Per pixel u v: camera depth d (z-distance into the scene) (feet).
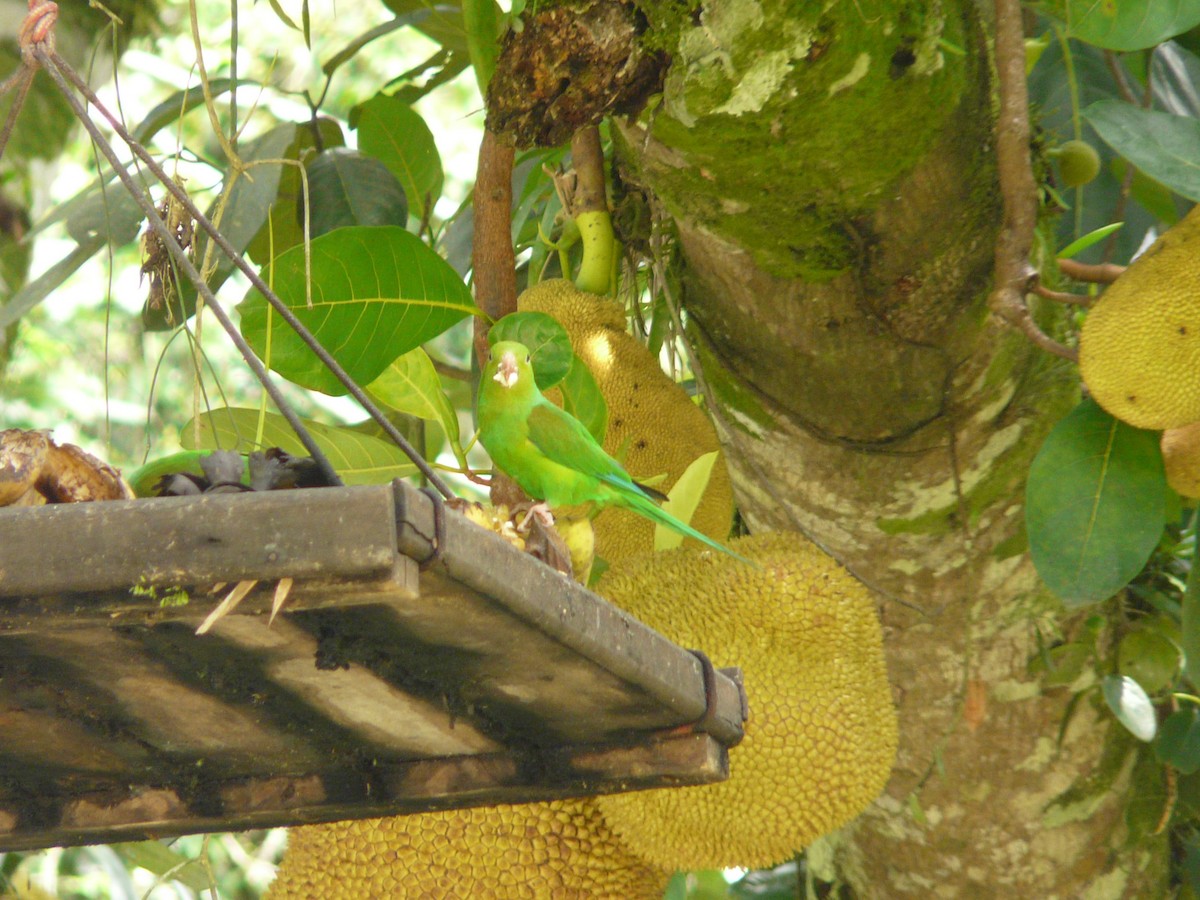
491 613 10.84
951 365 12.21
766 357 12.32
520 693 11.22
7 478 11.08
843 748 12.02
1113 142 12.24
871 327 12.11
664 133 11.77
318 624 10.86
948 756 12.72
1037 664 12.67
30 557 10.64
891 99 11.67
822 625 12.13
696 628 12.13
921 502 12.48
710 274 12.18
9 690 11.05
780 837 11.98
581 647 11.00
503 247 12.68
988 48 11.97
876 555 12.60
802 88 11.60
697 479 12.54
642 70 11.73
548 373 12.46
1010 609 12.64
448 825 11.96
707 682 11.37
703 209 11.94
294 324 11.37
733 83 11.60
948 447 12.37
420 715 11.27
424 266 12.42
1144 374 12.00
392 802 11.55
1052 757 12.70
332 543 10.60
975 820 12.75
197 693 11.12
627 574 12.32
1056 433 12.21
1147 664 12.75
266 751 11.43
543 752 11.49
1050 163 12.72
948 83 11.73
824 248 11.96
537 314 12.47
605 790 11.50
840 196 11.84
